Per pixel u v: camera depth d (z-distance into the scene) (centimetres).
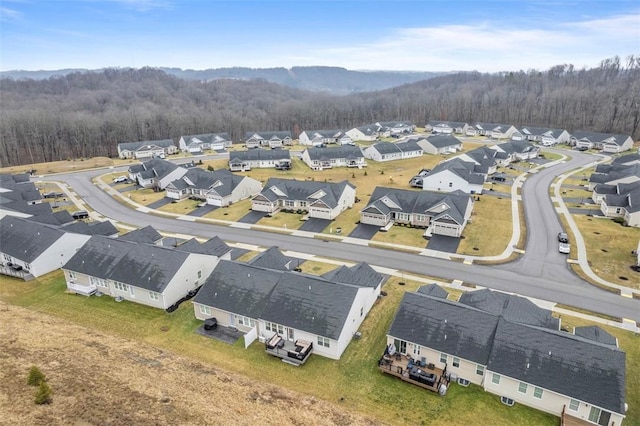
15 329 3053
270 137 13875
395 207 6216
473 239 5444
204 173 8012
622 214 6266
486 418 2536
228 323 3538
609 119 14212
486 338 2848
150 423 2062
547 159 10912
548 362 2611
